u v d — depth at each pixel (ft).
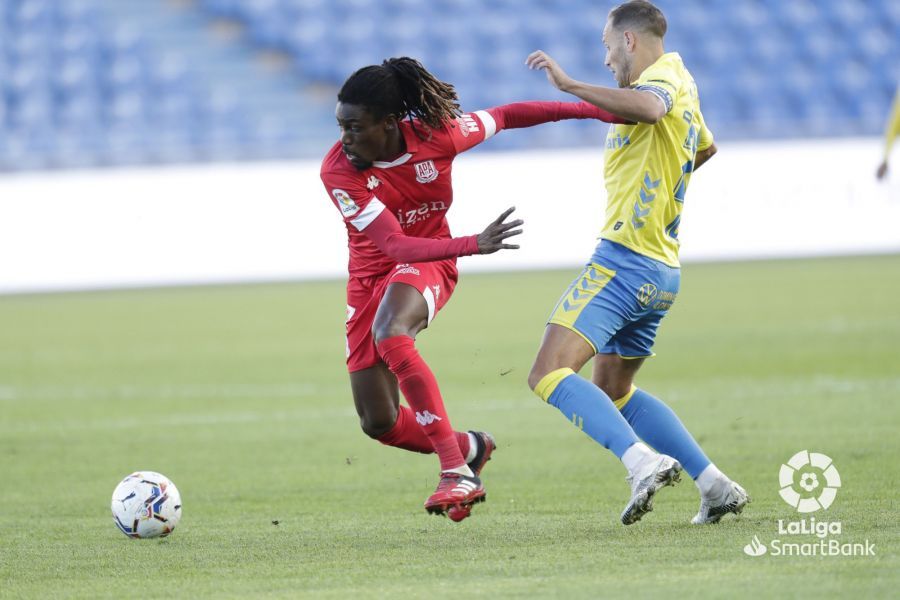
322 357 156.76
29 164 240.53
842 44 328.70
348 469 90.12
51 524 70.79
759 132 262.06
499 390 128.26
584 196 254.27
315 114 301.84
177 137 290.76
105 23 313.32
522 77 313.53
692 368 137.59
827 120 315.78
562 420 110.73
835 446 89.25
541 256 254.47
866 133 261.03
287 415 117.08
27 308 217.15
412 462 92.73
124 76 300.20
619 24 65.31
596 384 66.18
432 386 62.59
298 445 101.35
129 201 239.71
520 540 60.70
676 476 57.77
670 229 64.18
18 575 55.93
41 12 311.27
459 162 247.70
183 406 123.54
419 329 65.72
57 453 99.40
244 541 63.62
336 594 49.65
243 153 251.19
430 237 67.82
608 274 62.28
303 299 219.00
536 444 98.22
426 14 327.06
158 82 300.20
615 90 59.67
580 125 292.40
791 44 327.26
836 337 157.58
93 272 238.27
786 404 111.96
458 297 219.61
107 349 168.96
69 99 294.25
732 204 254.47
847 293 203.72
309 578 53.42
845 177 257.14
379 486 82.99
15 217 237.04
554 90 311.88
